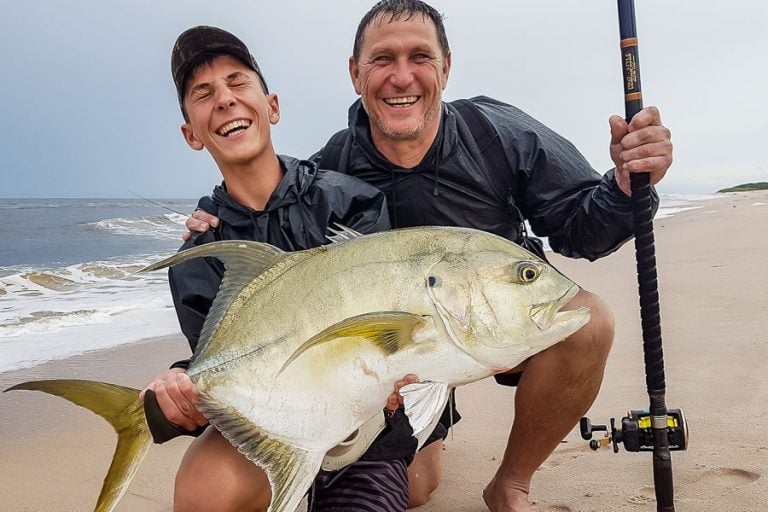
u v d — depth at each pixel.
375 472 0.88
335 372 0.75
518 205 1.13
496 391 1.53
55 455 1.27
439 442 1.04
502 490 0.98
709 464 1.03
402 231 0.79
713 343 1.68
